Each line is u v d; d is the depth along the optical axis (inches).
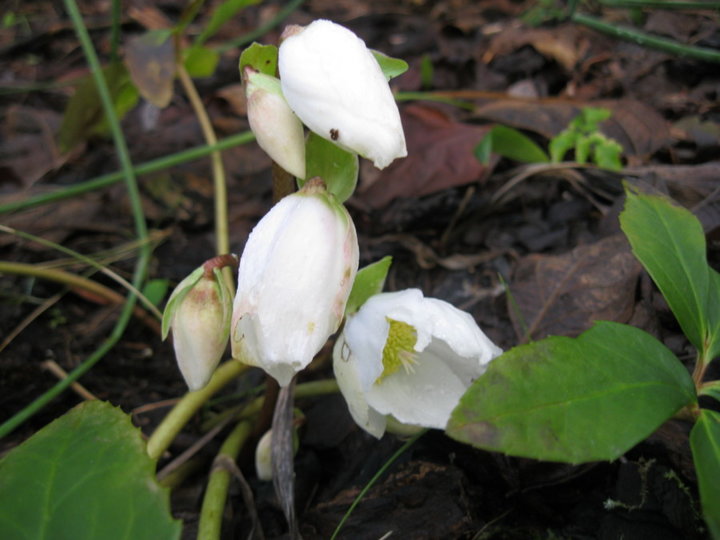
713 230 9.5
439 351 7.2
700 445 5.4
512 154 11.7
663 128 12.0
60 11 22.7
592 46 15.8
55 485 5.8
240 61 6.6
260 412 8.7
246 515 8.4
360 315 7.1
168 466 8.7
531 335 9.2
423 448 8.2
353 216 12.4
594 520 7.4
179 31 12.4
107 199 14.0
